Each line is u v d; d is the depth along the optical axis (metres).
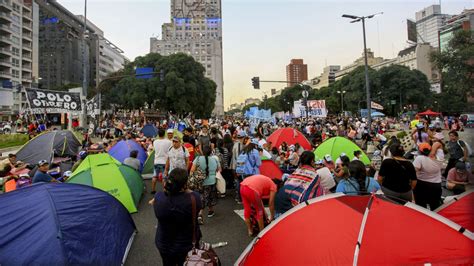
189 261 3.23
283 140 14.14
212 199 7.04
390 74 67.38
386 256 3.15
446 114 61.41
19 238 3.97
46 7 114.19
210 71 155.38
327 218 3.68
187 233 3.45
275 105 119.50
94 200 5.06
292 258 3.52
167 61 54.19
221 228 6.34
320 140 12.75
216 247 5.43
